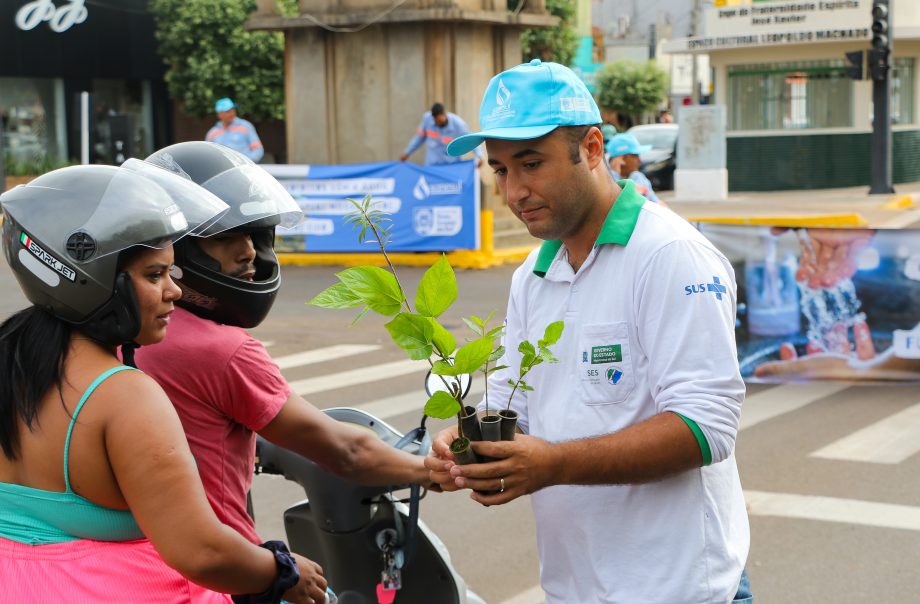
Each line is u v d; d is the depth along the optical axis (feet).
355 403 25.64
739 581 7.95
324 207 48.16
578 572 8.07
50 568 6.88
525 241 52.13
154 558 7.15
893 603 14.83
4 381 6.89
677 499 7.67
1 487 6.97
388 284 7.14
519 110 7.48
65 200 6.87
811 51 82.23
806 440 22.39
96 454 6.76
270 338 33.83
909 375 27.48
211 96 85.51
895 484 19.51
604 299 7.86
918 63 85.66
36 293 6.92
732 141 84.48
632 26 166.40
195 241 8.32
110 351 7.07
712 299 7.52
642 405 7.78
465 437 7.13
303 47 53.36
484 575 16.01
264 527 17.90
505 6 52.70
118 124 52.49
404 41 51.47
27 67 80.02
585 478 7.25
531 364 7.38
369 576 10.43
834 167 82.94
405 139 52.08
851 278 27.40
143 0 87.76
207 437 8.09
